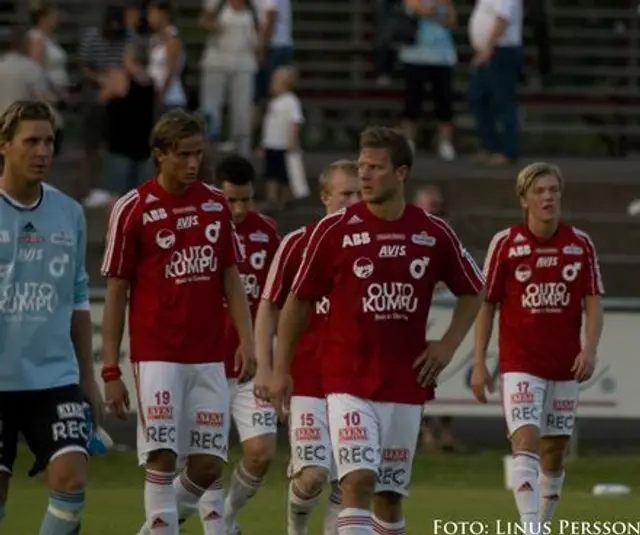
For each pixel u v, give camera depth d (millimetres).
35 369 19797
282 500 34469
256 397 23547
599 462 41062
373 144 20531
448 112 54125
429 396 21047
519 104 61094
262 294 24641
